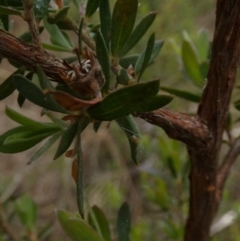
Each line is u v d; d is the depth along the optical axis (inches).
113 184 41.6
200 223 13.5
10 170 45.9
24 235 18.1
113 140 46.0
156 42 13.1
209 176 12.8
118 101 9.1
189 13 47.9
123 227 13.0
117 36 11.1
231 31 10.9
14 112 11.7
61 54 39.8
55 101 8.8
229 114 13.7
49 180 45.6
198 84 15.6
